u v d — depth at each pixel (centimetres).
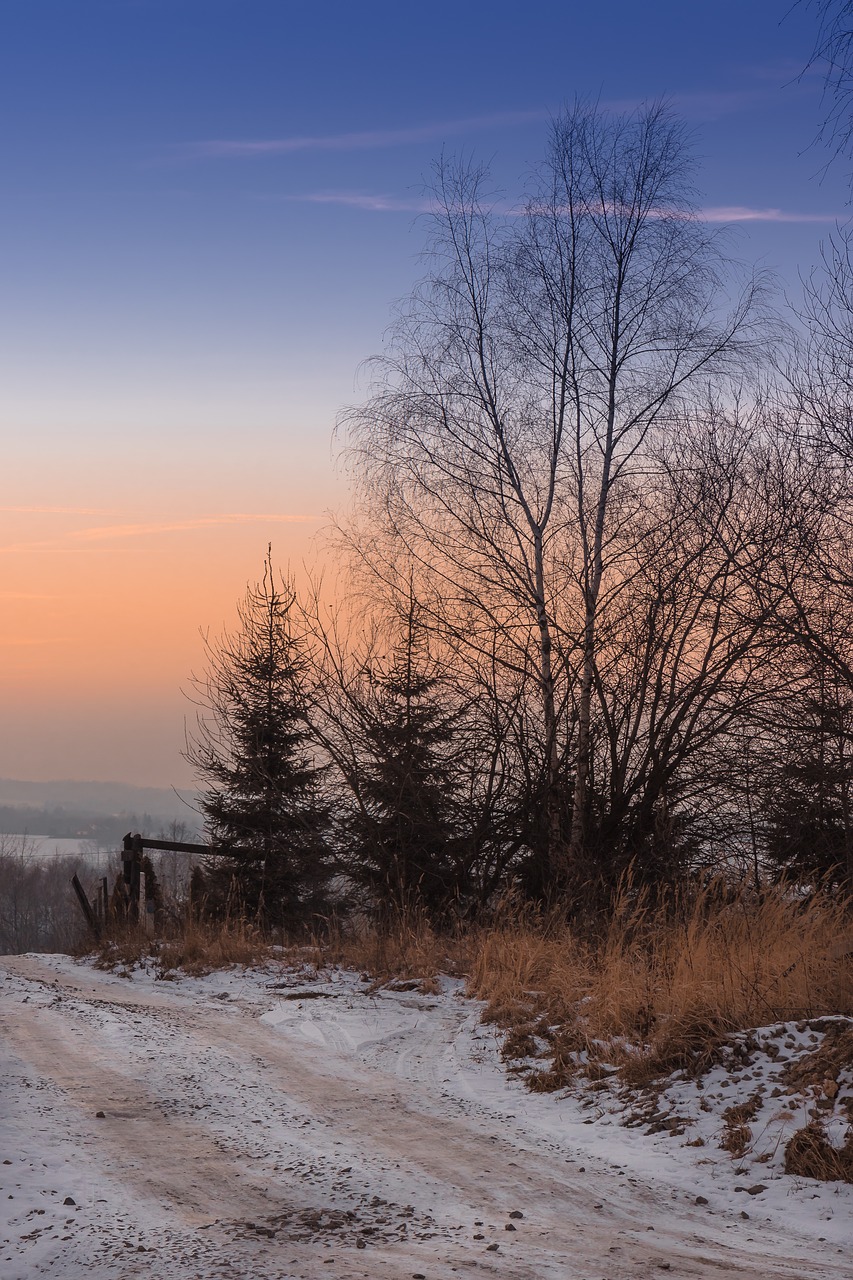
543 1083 878
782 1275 508
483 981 1227
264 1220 572
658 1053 871
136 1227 557
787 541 1422
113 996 1285
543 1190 639
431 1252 528
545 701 1691
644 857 1566
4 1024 1081
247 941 1602
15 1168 642
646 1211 610
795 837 1478
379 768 1855
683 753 1583
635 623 1612
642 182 1722
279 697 2227
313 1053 991
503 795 1758
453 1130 762
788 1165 664
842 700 1373
